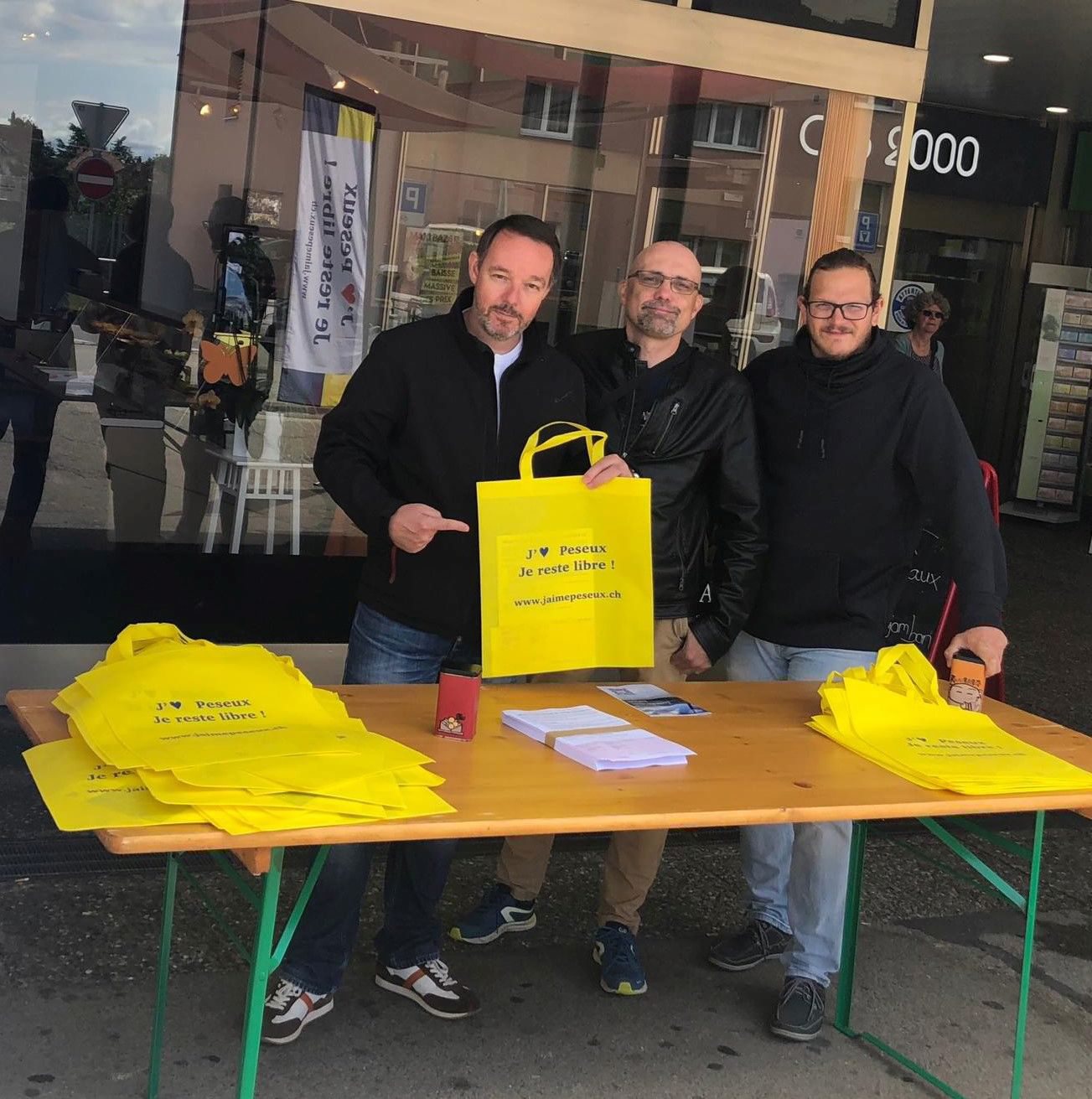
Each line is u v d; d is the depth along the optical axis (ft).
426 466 9.22
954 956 11.57
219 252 15.42
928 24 16.31
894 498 10.30
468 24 14.96
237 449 15.80
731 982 10.65
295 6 14.92
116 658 7.43
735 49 15.65
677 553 10.48
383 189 15.84
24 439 14.88
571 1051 9.39
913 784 8.04
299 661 16.25
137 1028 9.08
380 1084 8.73
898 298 38.58
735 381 10.38
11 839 11.84
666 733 8.65
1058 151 39.14
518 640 8.57
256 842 5.99
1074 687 21.13
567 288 16.49
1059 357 38.58
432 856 9.32
